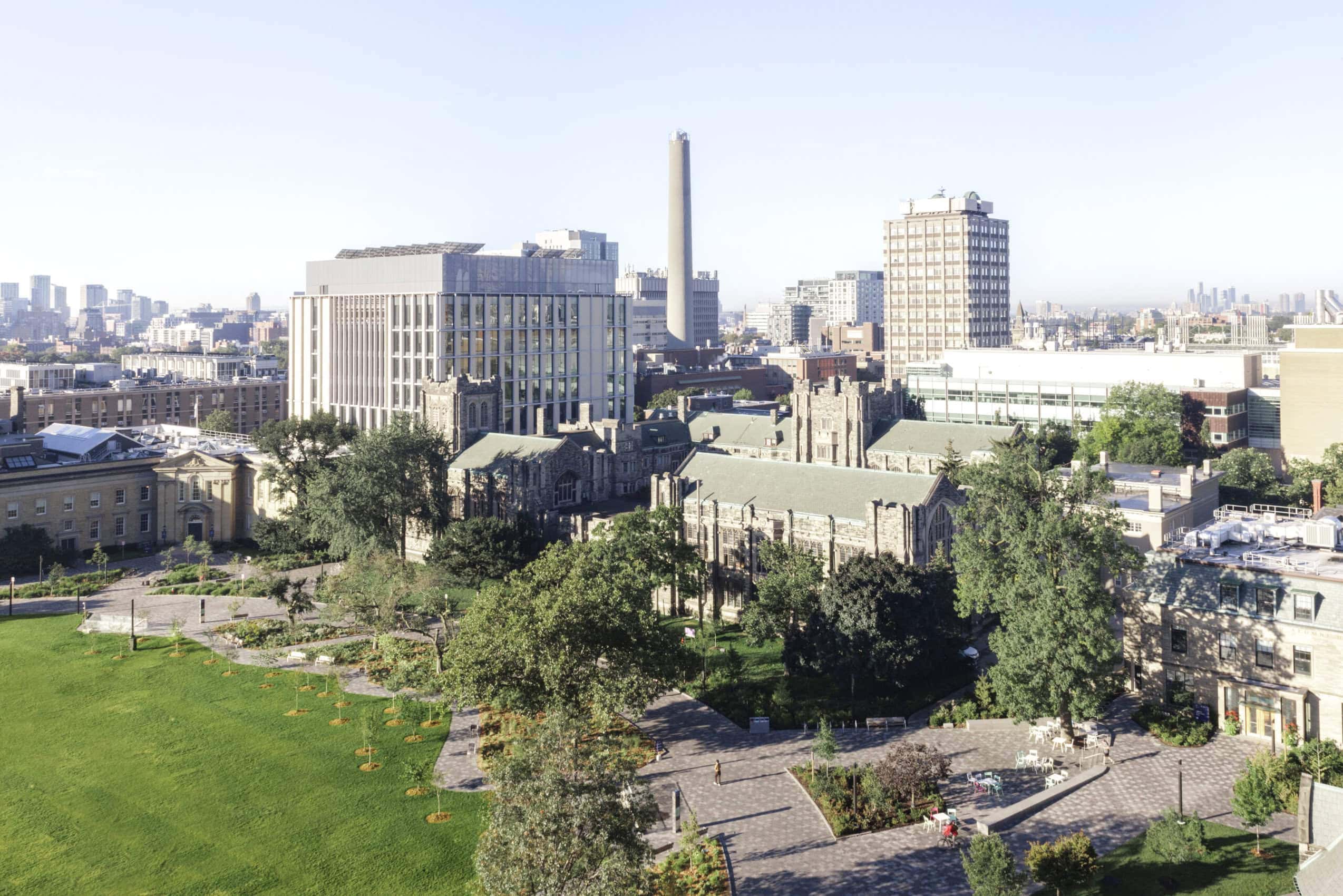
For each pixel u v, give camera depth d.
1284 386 191.25
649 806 54.88
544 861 49.03
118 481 157.88
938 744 82.44
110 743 83.81
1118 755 79.06
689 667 88.38
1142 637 89.12
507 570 123.81
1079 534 79.19
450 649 83.75
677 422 181.00
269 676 99.31
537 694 79.62
